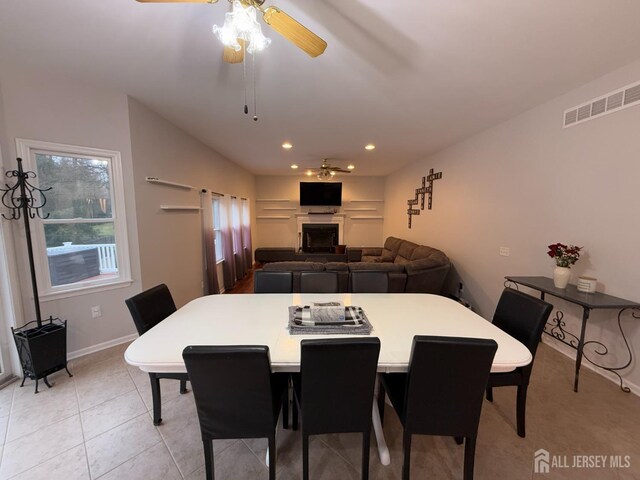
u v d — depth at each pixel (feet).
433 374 3.82
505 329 5.82
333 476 4.59
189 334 4.91
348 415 4.02
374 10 4.87
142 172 9.03
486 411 6.04
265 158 17.26
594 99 7.18
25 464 4.73
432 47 5.90
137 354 4.25
